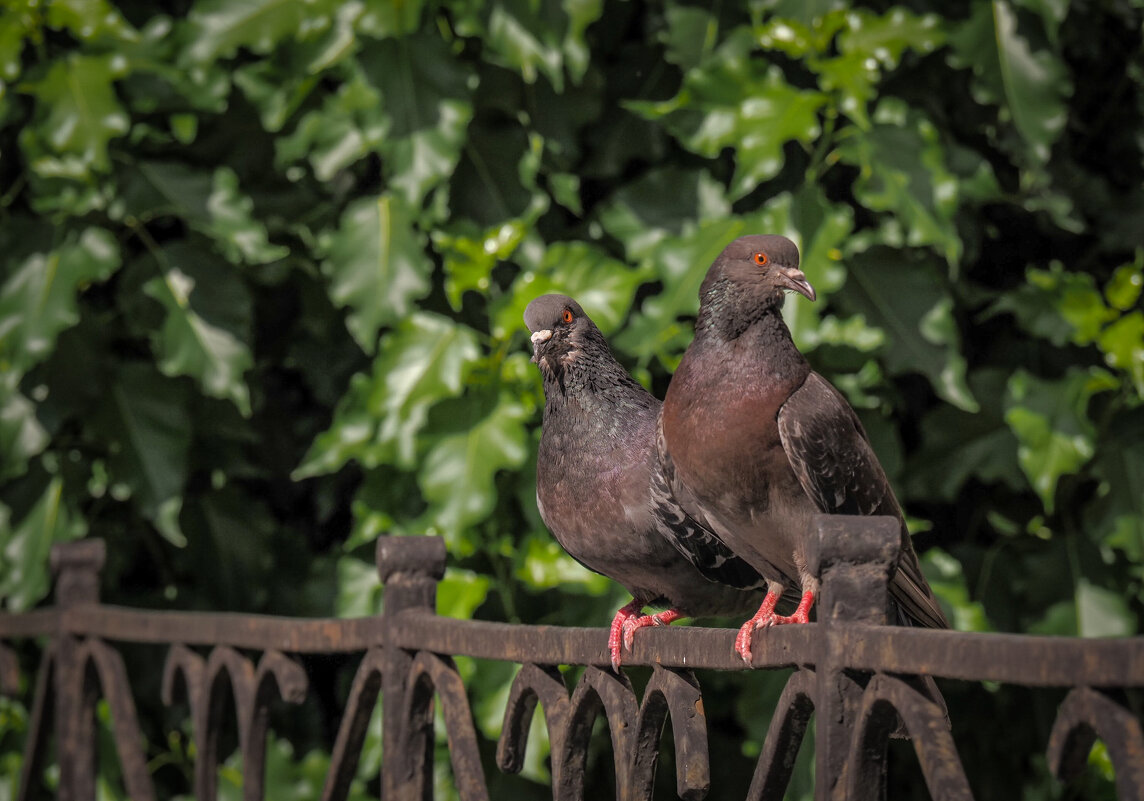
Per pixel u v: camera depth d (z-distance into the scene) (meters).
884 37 7.82
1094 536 7.98
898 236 7.91
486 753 7.90
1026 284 8.42
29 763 7.05
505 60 8.04
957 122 8.55
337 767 5.52
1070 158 8.87
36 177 8.35
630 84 8.66
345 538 9.35
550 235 8.67
